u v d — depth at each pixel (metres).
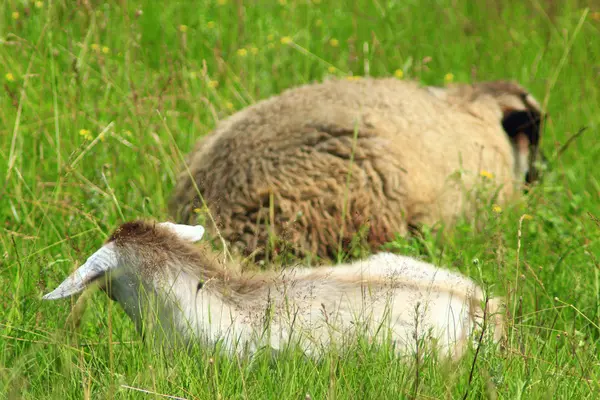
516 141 28.84
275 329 16.38
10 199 23.72
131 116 28.03
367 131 23.09
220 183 22.72
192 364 15.67
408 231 23.06
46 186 25.27
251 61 34.44
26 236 21.17
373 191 22.45
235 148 23.05
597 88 35.88
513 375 15.88
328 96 24.72
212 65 34.47
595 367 16.73
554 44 38.81
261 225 21.80
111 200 24.05
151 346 16.00
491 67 38.38
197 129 28.92
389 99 25.03
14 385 15.21
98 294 18.84
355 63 35.91
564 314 19.81
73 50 30.70
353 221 22.09
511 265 21.05
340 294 17.00
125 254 16.31
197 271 16.52
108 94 29.27
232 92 32.06
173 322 16.30
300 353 15.80
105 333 17.64
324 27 38.44
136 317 16.70
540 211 24.70
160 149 25.98
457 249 22.66
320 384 15.20
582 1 43.47
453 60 38.72
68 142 26.69
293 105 24.14
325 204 21.95
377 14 41.41
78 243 21.81
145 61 31.44
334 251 21.95
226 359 15.73
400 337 16.59
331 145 22.61
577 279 20.27
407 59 36.91
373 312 16.72
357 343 15.95
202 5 37.88
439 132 24.98
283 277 16.75
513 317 16.98
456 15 41.53
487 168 26.31
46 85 28.48
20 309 18.55
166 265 16.31
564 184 28.02
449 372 15.51
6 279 19.72
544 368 16.08
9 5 33.75
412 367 15.66
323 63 35.53
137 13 30.97
